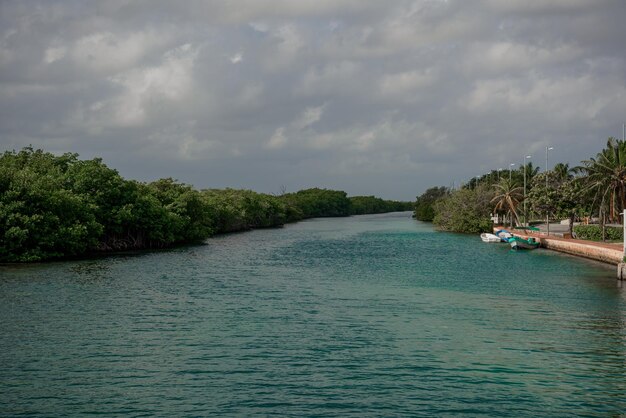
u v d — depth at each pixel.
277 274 52.34
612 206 63.97
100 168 74.94
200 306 35.84
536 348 25.75
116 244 76.81
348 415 18.20
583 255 64.38
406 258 67.81
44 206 61.38
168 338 27.56
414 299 38.50
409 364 23.39
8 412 18.42
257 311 34.28
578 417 18.11
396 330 29.25
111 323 30.84
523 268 55.97
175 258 67.00
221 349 25.59
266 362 23.64
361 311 34.31
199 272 53.53
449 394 20.03
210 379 21.53
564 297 38.97
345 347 25.97
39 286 43.72
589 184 68.50
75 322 31.06
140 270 54.69
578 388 20.62
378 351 25.28
